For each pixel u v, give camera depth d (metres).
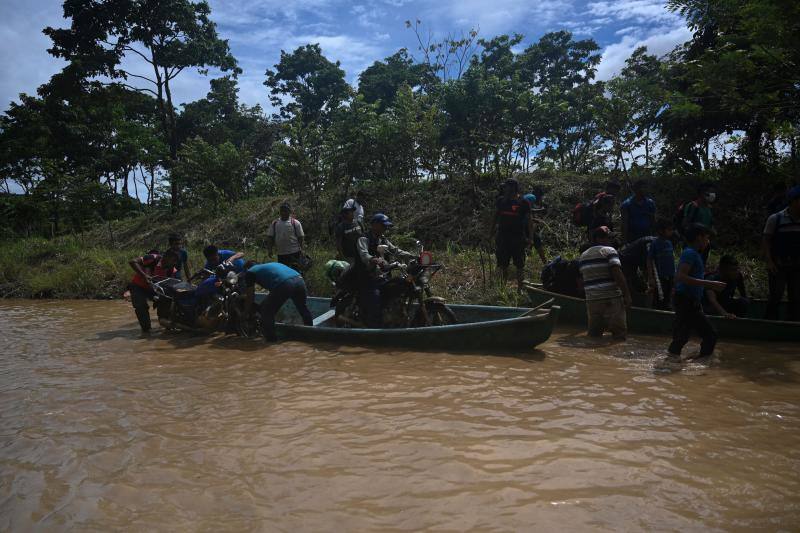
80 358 6.32
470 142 15.34
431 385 4.80
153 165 29.50
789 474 2.98
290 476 3.07
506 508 2.65
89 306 11.41
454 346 6.15
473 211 13.57
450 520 2.55
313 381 5.04
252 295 7.14
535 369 5.30
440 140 16.88
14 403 4.56
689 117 14.24
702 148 15.66
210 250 7.94
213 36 27.39
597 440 3.49
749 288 8.70
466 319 7.41
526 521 2.52
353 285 7.05
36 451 3.51
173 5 25.38
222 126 35.16
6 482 3.08
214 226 17.78
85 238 20.70
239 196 21.03
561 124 20.78
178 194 22.25
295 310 8.66
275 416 4.09
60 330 8.38
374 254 7.03
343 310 7.30
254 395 4.64
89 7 25.16
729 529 2.43
